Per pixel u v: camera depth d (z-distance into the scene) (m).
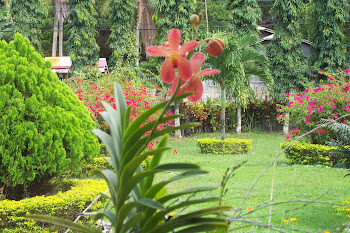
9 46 4.31
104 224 3.39
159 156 1.24
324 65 19.06
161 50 1.06
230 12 17.55
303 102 10.75
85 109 4.77
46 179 4.20
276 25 18.45
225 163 10.12
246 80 13.98
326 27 18.69
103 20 31.78
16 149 3.86
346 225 1.43
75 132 4.26
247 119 19.42
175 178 1.07
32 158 3.92
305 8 24.23
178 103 17.23
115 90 1.26
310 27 24.03
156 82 17.25
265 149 13.64
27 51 4.36
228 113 19.16
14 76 4.04
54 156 4.00
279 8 18.19
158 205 0.99
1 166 3.86
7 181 3.94
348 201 4.88
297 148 10.11
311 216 4.98
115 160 1.14
